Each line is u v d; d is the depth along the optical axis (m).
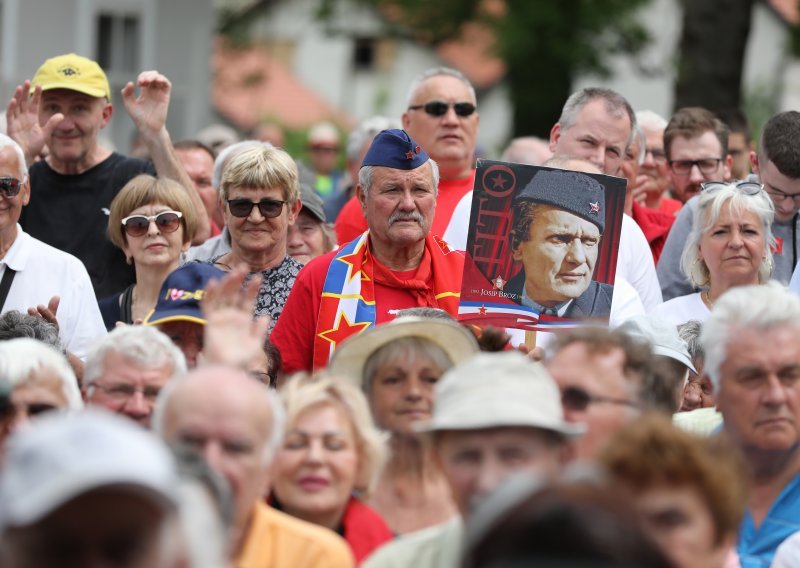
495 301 18.48
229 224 21.34
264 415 11.88
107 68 55.59
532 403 11.97
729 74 55.16
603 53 65.81
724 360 14.84
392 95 128.38
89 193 24.08
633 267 22.08
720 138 26.48
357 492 14.60
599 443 13.76
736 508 11.66
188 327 17.98
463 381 12.16
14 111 23.48
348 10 78.69
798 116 22.44
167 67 56.47
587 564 7.42
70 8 54.84
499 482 11.55
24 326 17.95
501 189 18.52
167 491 7.84
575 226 18.48
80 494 7.73
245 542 12.40
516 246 18.48
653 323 17.95
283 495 13.95
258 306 21.14
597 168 21.53
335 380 14.34
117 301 21.97
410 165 19.20
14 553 7.79
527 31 65.06
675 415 16.72
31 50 54.28
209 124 57.06
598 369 13.88
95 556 7.80
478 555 7.77
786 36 85.38
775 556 14.39
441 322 15.72
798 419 14.69
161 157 24.27
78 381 18.16
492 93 119.62
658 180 28.00
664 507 11.45
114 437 7.91
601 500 7.73
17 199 20.55
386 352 15.67
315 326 19.38
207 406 11.69
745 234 20.41
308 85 127.12
